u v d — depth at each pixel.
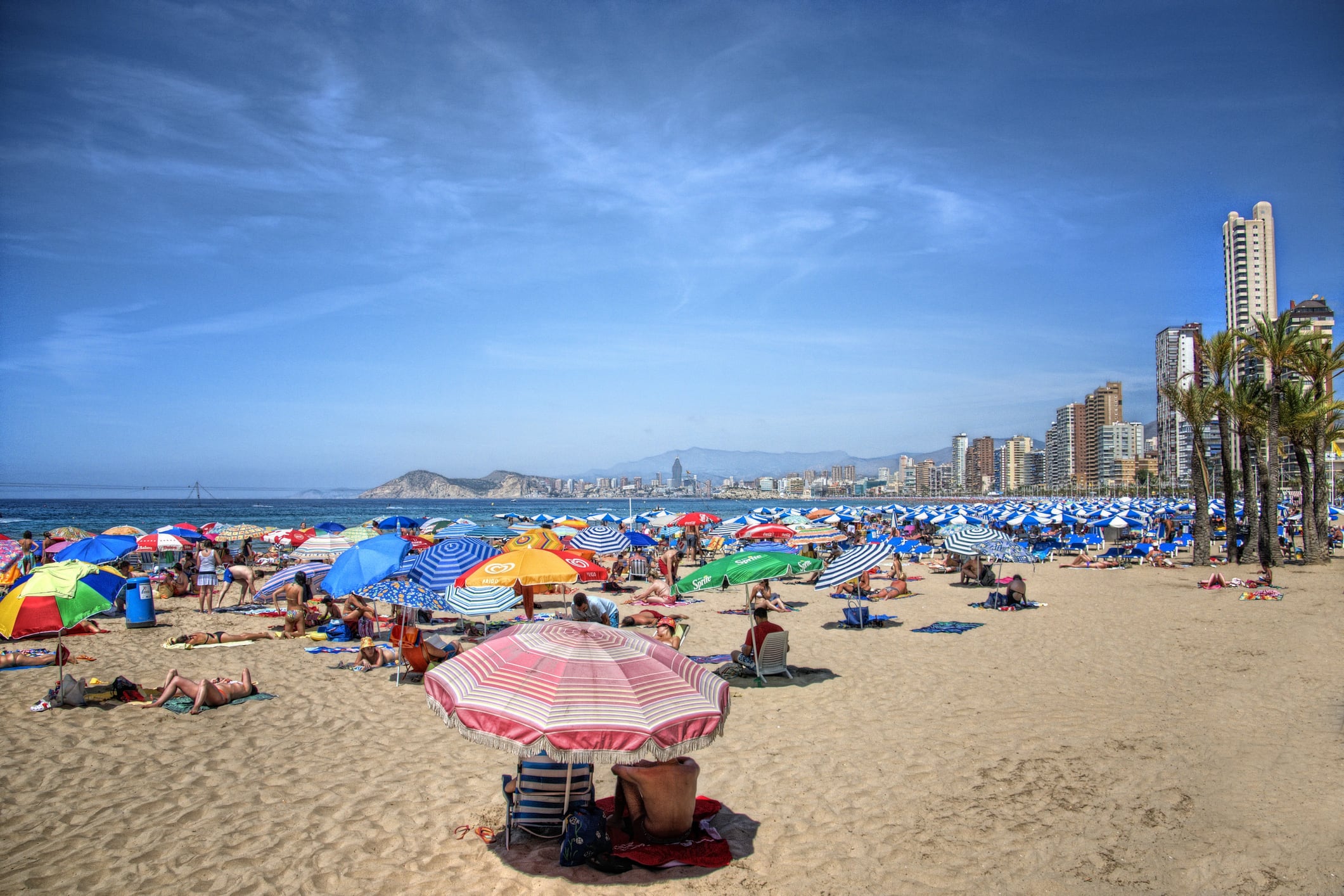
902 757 8.05
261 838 6.13
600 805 6.72
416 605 11.59
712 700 5.30
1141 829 6.27
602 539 21.22
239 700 10.28
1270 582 21.98
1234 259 187.88
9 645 14.31
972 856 5.83
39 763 7.85
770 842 6.09
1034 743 8.48
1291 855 5.79
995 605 18.94
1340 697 10.23
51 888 5.32
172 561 28.41
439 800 6.92
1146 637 14.76
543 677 5.14
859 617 16.34
